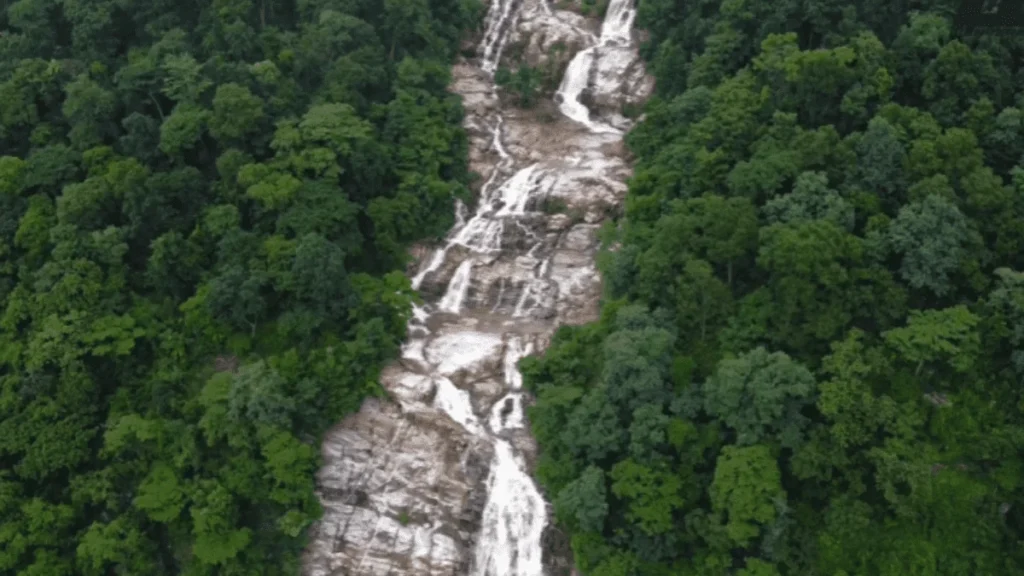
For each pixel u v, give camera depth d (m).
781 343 56.75
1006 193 58.31
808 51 67.12
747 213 59.38
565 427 58.59
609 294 66.69
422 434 61.84
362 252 71.19
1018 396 54.12
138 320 64.69
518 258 75.25
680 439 54.47
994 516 51.72
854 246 56.50
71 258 64.88
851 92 65.25
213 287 62.78
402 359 66.06
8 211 69.00
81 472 60.38
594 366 62.41
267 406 57.81
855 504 51.47
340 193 69.25
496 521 59.31
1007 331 54.47
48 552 57.31
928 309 56.84
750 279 61.66
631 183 71.00
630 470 54.34
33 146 73.44
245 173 67.31
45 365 62.16
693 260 59.53
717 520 52.72
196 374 63.56
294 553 57.69
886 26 71.88
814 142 62.00
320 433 60.72
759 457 52.03
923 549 51.06
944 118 64.56
